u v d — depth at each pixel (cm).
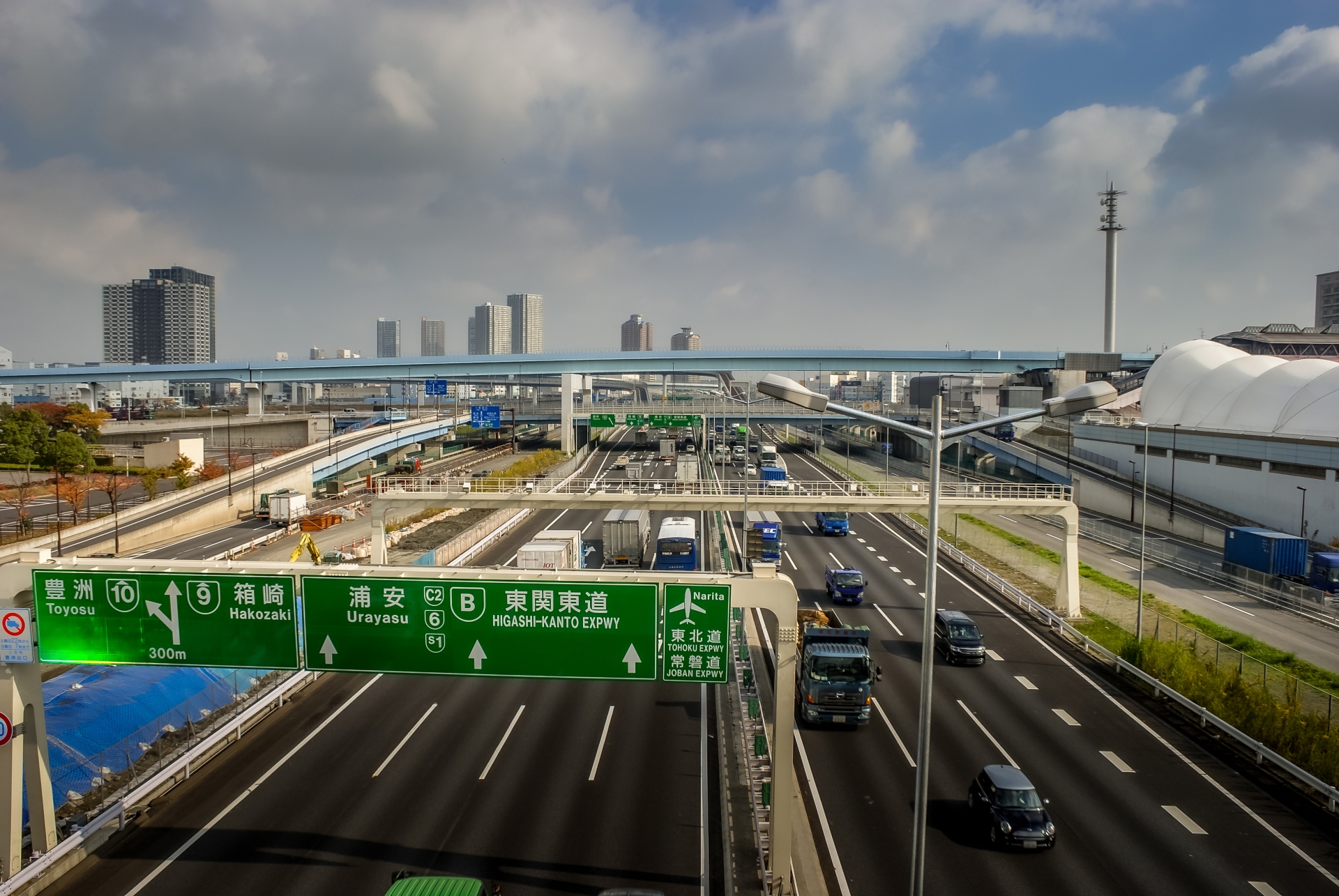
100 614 2081
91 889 1953
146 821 2281
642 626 2028
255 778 2544
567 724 2994
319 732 2920
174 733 2781
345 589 2055
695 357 13850
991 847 2147
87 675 2977
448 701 3241
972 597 5031
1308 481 6222
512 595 2039
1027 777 2352
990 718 3069
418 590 2048
